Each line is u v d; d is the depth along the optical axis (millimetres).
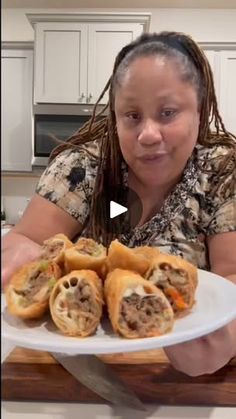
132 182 597
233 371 409
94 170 619
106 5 1974
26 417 385
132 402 402
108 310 350
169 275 373
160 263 376
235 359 418
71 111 1904
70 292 349
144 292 341
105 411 397
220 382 405
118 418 389
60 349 311
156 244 582
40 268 365
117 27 1861
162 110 481
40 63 1883
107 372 417
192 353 371
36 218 610
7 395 397
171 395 406
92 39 1870
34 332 336
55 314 337
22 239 414
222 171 572
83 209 623
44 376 406
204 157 582
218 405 406
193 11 2029
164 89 470
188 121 498
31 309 342
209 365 381
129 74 479
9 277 337
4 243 304
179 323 347
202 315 363
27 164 1855
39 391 405
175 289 368
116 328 329
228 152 584
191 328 334
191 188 573
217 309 375
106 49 1873
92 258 393
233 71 1920
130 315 331
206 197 574
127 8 1998
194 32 2039
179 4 1981
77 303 346
